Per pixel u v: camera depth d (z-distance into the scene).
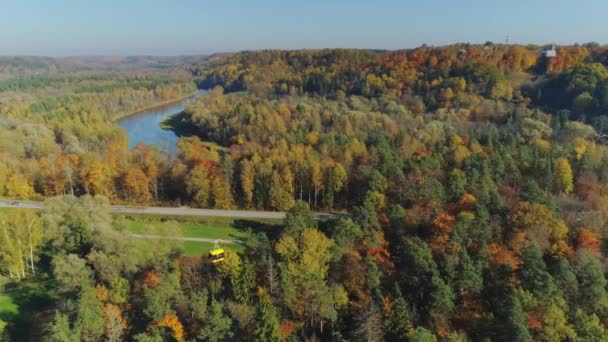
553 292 70.94
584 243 84.25
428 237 89.56
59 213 98.06
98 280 82.12
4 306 81.56
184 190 134.88
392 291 76.00
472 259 79.38
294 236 90.94
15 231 90.19
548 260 81.38
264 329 64.88
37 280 90.38
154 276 75.44
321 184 125.06
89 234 91.56
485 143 153.00
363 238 90.56
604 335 61.75
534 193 98.06
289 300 74.25
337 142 157.50
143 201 132.25
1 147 157.38
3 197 134.75
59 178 135.25
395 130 183.38
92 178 132.75
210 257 87.50
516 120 188.38
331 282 80.81
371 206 97.44
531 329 65.00
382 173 118.44
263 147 157.25
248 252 88.12
